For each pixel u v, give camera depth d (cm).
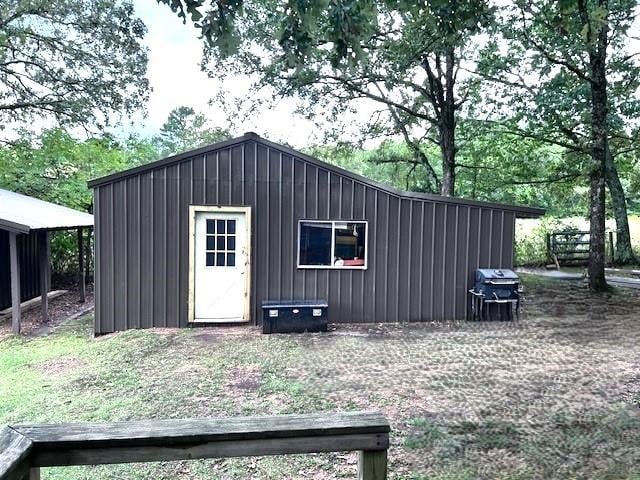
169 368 544
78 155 1435
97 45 1329
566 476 292
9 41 1241
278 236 779
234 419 170
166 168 748
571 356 566
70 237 1318
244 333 720
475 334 696
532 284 1175
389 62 1166
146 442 156
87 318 902
